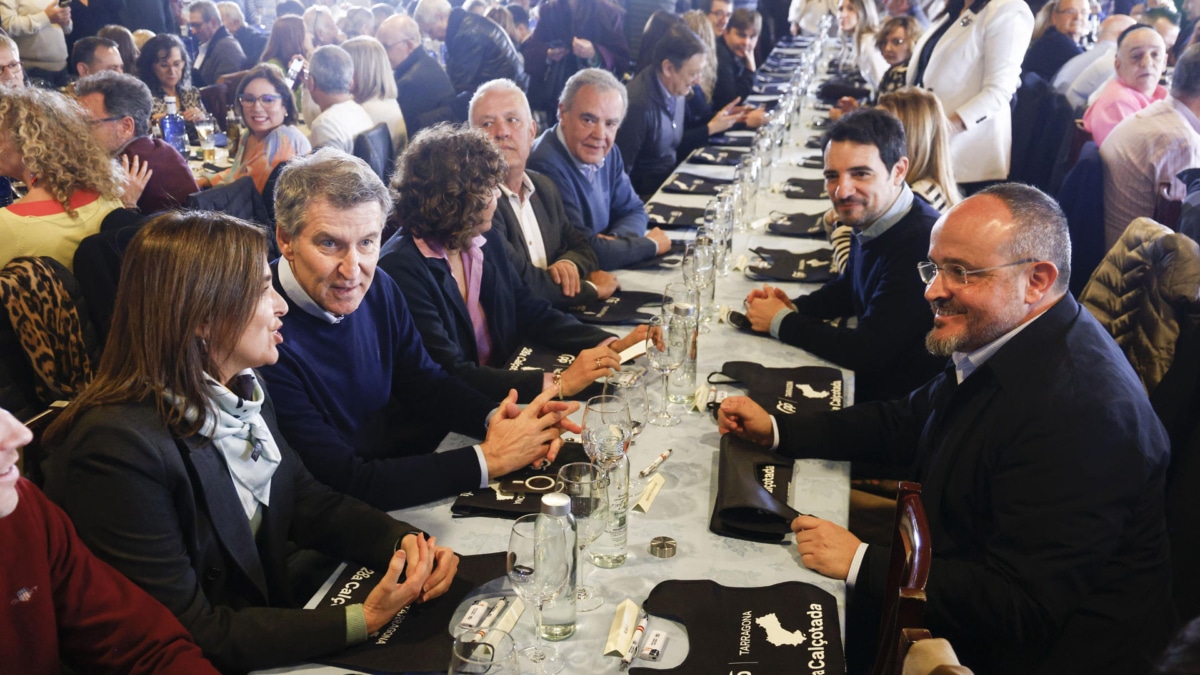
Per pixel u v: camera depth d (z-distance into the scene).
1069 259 1.84
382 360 2.29
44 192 3.12
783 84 7.14
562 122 3.75
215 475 1.58
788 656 1.45
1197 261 2.58
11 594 1.36
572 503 1.63
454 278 2.62
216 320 1.53
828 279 3.26
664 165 5.30
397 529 1.73
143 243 1.51
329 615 1.49
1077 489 1.69
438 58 7.40
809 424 2.14
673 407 2.34
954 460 1.86
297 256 2.00
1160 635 1.81
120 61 5.54
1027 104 5.13
